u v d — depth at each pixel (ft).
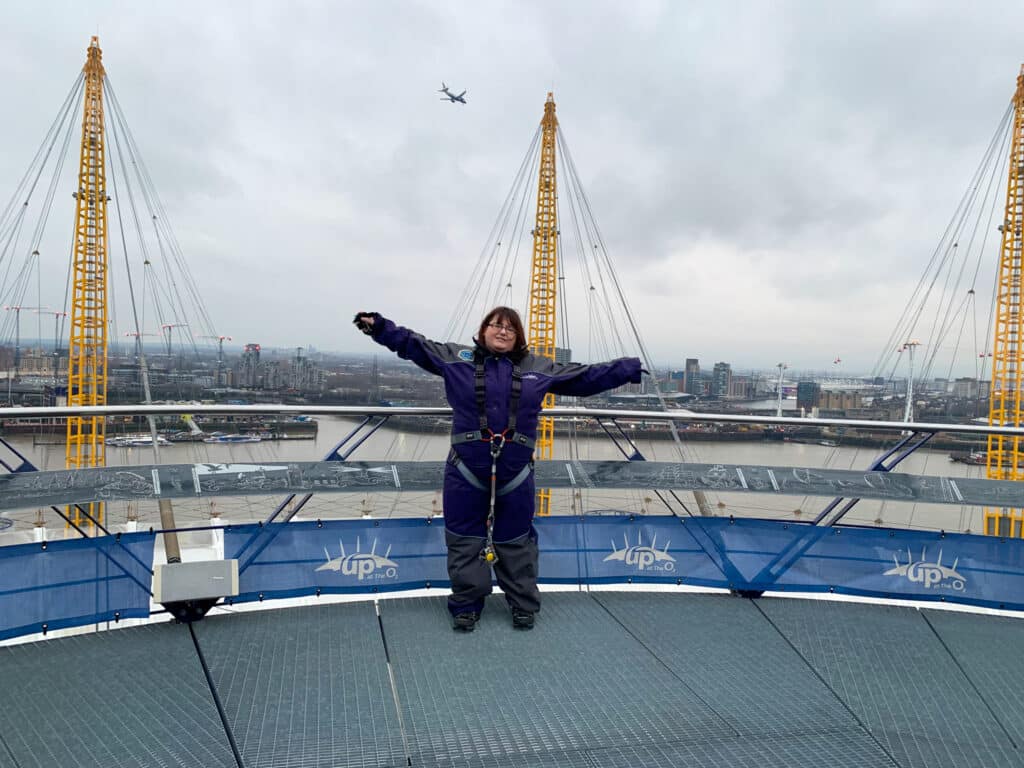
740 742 7.75
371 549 11.88
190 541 12.54
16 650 9.53
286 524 11.57
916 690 9.11
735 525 12.82
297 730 7.77
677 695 8.82
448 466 10.44
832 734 7.98
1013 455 122.52
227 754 7.29
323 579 11.63
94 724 7.80
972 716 8.47
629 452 13.65
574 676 9.25
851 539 12.53
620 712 8.34
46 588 9.87
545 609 11.60
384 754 7.35
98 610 10.21
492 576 12.41
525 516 10.47
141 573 10.57
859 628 11.10
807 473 12.79
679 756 7.43
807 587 12.48
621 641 10.43
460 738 7.68
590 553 12.67
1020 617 11.60
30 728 7.70
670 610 11.71
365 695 8.60
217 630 10.39
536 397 10.05
